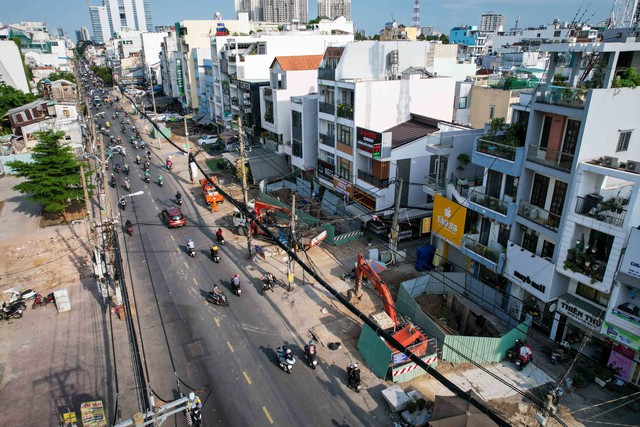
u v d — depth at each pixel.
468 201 24.75
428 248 29.09
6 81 82.25
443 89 36.28
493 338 20.59
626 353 18.84
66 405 18.95
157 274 29.61
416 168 32.38
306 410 18.48
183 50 82.31
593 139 18.64
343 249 32.34
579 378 19.20
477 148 23.92
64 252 33.12
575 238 19.47
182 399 14.51
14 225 38.28
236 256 31.97
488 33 117.12
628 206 16.88
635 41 19.56
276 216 36.31
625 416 17.77
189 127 76.31
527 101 21.86
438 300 25.80
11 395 19.58
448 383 13.11
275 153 47.19
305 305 25.86
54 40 150.75
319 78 37.25
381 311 25.03
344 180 35.91
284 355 20.62
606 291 18.14
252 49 55.66
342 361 21.34
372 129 34.34
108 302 26.02
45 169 37.56
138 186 47.62
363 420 17.95
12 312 24.94
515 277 22.31
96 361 21.62
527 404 18.42
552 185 20.53
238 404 18.86
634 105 19.17
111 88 128.25
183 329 23.86
